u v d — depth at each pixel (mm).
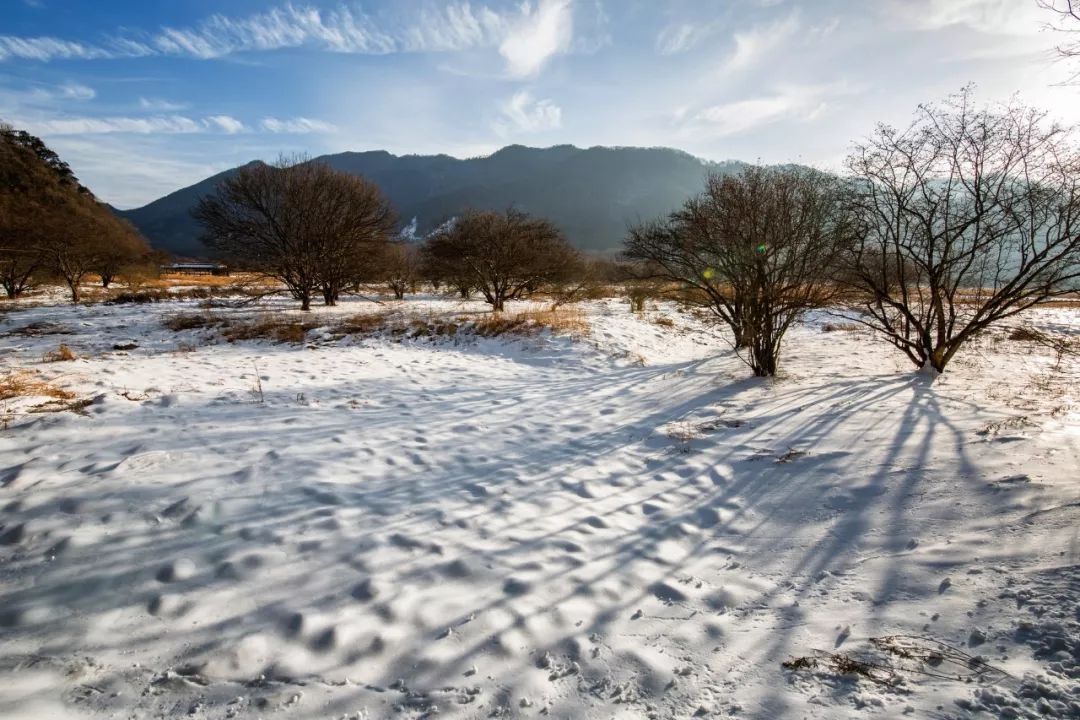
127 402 6465
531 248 21469
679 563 3311
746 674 2281
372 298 27156
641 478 4789
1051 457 3887
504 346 12547
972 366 8438
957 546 3016
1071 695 1909
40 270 29422
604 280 26500
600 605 2852
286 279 19906
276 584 2963
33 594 2758
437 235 25062
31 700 2100
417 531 3662
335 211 19422
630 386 8711
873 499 3809
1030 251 6977
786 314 9047
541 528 3781
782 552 3348
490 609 2785
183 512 3686
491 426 6363
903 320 9633
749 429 5918
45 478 4062
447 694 2215
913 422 5348
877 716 1964
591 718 2086
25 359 9688
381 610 2754
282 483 4316
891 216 7766
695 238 9414
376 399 7457
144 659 2367
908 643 2330
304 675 2305
